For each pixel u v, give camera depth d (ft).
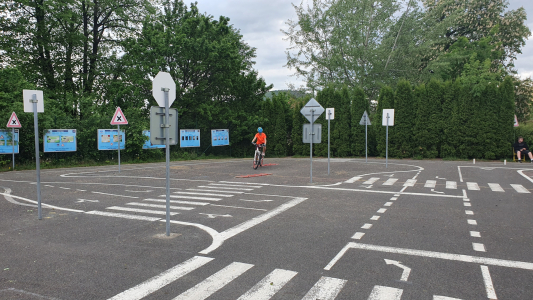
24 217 24.90
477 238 19.45
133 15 96.99
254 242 18.83
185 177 47.26
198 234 20.43
